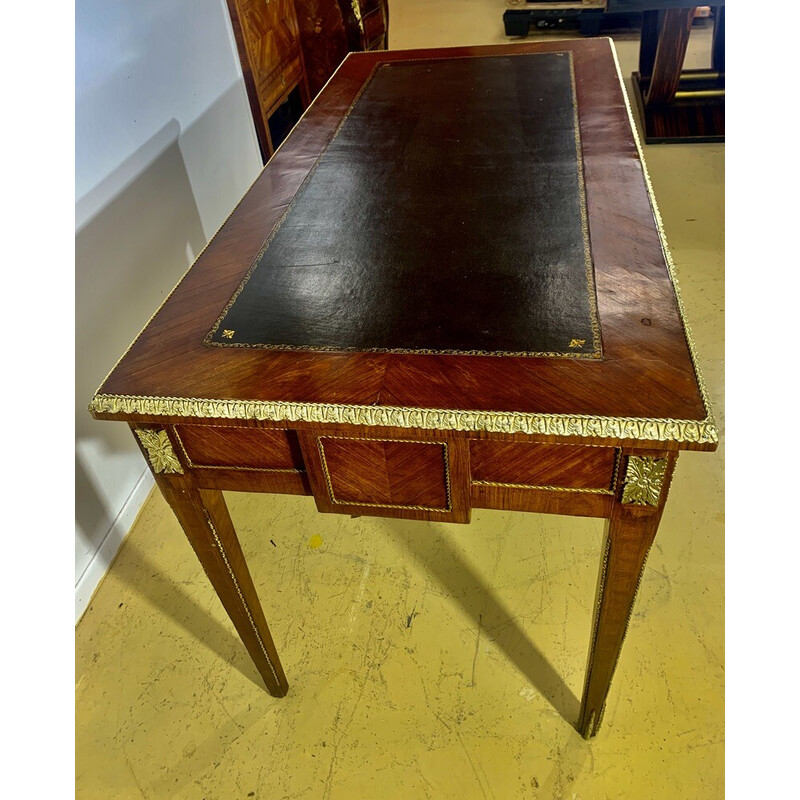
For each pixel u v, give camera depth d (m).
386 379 0.78
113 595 1.46
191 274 1.01
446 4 4.33
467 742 1.17
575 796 1.09
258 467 0.88
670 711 1.17
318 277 0.96
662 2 2.32
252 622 1.11
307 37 2.39
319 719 1.22
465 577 1.42
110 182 1.45
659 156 2.73
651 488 0.75
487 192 1.10
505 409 0.72
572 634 1.30
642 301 0.85
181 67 1.72
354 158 1.26
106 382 0.83
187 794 1.15
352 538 1.52
